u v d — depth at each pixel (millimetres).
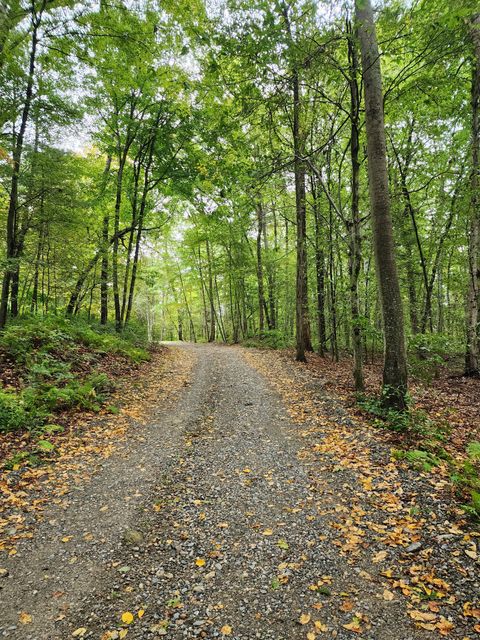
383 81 9398
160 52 10242
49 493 4930
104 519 4387
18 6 7793
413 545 3643
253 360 16812
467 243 14430
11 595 3193
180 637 2777
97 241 16375
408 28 7238
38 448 6059
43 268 15547
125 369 12367
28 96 10164
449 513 4078
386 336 7445
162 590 3262
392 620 2854
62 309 19672
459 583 3139
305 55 7289
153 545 3906
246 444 6707
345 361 17016
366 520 4168
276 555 3691
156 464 5930
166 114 16047
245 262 26547
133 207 17156
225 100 8945
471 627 2729
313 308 21281
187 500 4820
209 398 10109
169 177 17125
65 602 3131
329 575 3381
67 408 7977
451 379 12406
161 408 9203
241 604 3084
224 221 17812
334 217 13430
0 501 4590
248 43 6918
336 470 5387
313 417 7953
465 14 5926
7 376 8180
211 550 3803
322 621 2885
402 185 12516
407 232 14258
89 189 16906
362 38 7309
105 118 15969
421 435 6344
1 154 6922
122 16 9102
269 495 4883
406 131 13852
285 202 16859
